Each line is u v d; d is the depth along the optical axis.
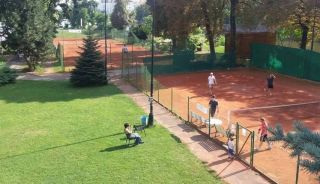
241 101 31.53
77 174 17.56
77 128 24.17
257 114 27.47
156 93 33.22
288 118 26.41
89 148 20.67
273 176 16.81
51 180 17.02
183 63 45.97
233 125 23.78
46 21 47.00
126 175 17.38
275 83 39.44
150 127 24.08
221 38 72.56
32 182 16.86
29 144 21.48
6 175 17.58
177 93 34.44
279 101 31.59
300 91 35.62
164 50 62.47
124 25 98.19
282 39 60.16
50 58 58.28
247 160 18.66
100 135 22.77
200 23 47.31
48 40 47.16
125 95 33.28
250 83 39.22
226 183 16.45
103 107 29.25
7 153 20.23
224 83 39.22
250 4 44.25
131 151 20.16
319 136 5.18
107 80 38.44
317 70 39.97
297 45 58.38
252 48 48.88
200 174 17.38
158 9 49.88
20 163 18.91
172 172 17.62
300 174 16.86
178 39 51.47
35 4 45.47
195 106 29.38
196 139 21.97
